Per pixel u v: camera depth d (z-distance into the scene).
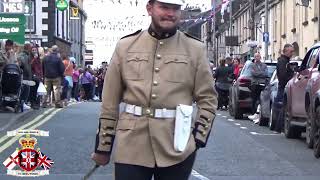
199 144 4.07
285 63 13.61
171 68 4.04
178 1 3.99
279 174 8.51
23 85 16.45
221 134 13.17
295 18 35.22
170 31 4.06
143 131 4.03
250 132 13.80
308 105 10.95
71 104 22.52
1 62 15.54
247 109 17.56
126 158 4.04
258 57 17.61
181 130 3.99
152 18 4.06
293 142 11.98
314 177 8.30
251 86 17.30
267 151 10.69
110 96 4.14
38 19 43.38
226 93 22.81
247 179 8.12
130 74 4.07
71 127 13.45
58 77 19.66
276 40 41.56
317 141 9.99
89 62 65.25
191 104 4.12
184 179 4.07
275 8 42.03
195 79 4.11
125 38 4.16
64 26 49.12
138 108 4.05
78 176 8.09
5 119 14.14
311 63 11.53
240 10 55.31
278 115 13.80
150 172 4.10
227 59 23.28
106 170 8.54
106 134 4.12
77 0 59.31
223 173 8.52
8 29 20.72
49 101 20.27
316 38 29.50
